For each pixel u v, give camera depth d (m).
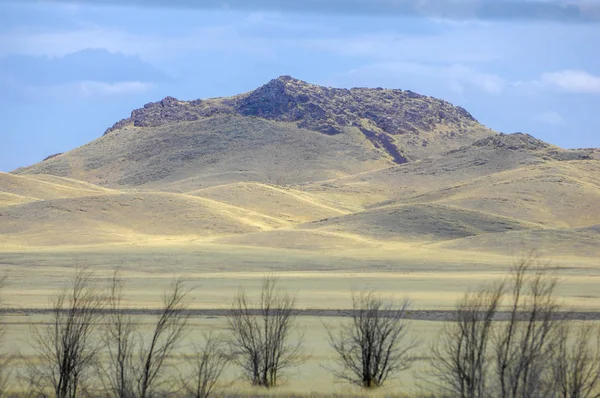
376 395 66.81
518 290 59.00
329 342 95.81
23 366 75.06
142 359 64.94
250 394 67.00
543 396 53.84
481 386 55.78
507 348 54.53
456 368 60.75
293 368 80.50
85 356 69.50
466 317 58.69
